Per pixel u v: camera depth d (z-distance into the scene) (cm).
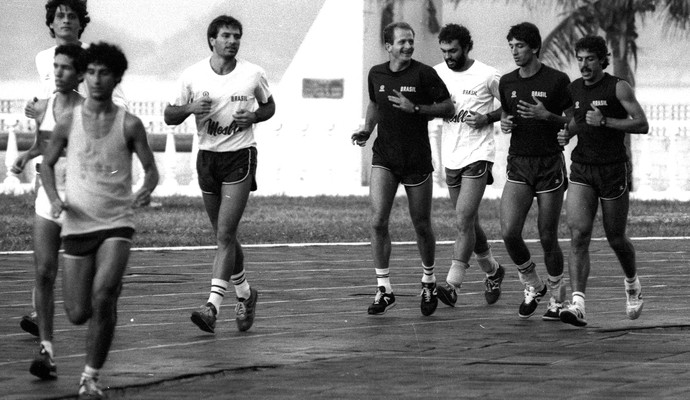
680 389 1886
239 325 2503
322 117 7606
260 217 5500
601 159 2564
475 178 2895
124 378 1967
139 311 2803
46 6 2344
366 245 4500
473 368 2072
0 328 2511
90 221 1842
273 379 1984
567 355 2197
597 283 3388
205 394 1867
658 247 4512
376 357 2188
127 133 1858
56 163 1997
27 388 1894
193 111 2477
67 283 1864
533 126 2698
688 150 7350
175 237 4619
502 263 3909
